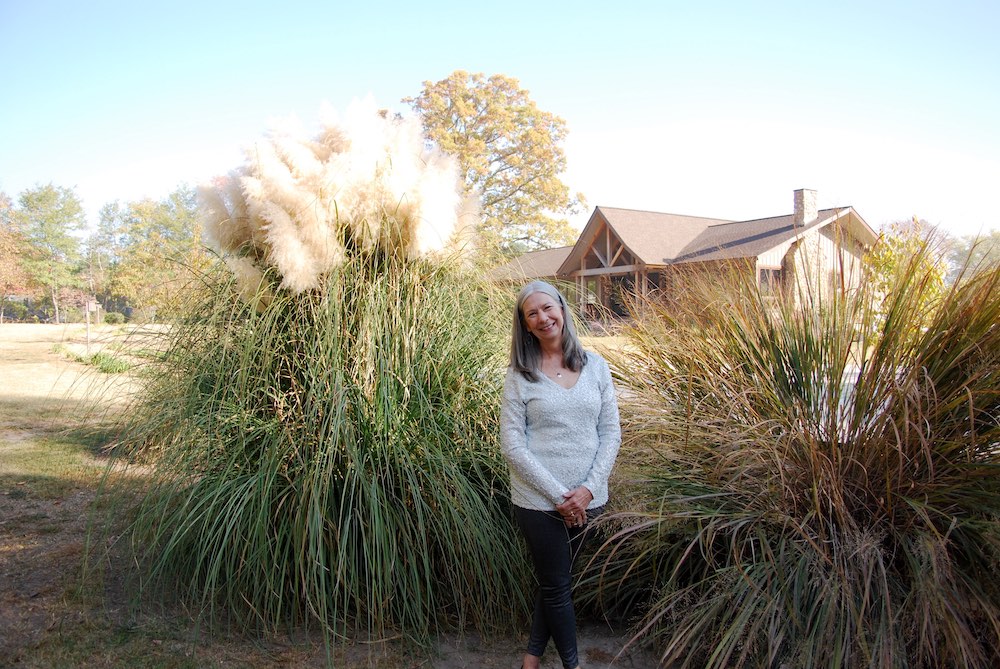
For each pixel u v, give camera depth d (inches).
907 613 98.6
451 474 126.5
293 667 112.3
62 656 112.2
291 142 146.6
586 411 109.6
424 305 144.8
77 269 2198.6
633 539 121.0
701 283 152.9
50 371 549.6
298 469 124.6
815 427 115.2
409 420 133.4
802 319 127.1
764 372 127.5
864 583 101.3
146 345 148.7
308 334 138.2
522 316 112.1
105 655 113.2
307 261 133.7
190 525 120.0
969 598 98.5
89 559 153.6
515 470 107.7
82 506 194.7
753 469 117.2
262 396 135.0
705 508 115.6
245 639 120.3
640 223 1166.3
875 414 110.9
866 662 95.6
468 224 161.5
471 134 1518.2
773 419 118.2
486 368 148.9
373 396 131.7
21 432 304.0
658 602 114.5
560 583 107.4
